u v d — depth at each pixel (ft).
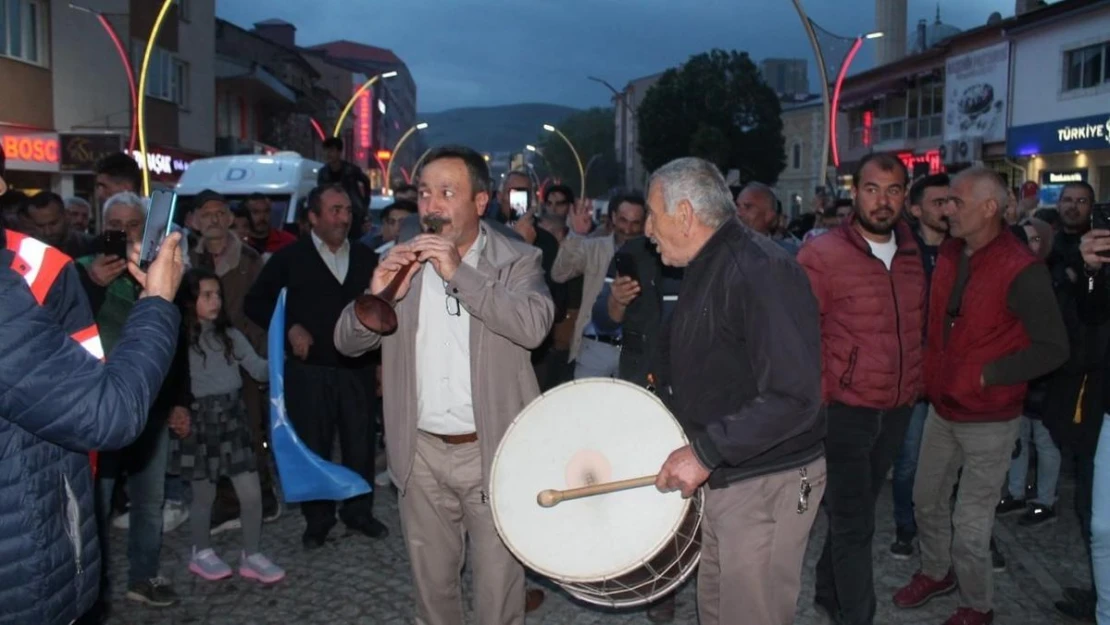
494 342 11.83
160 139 88.69
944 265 15.65
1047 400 17.12
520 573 12.39
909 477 18.99
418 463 12.32
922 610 16.70
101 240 16.08
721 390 10.70
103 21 68.44
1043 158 88.02
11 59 68.90
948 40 103.60
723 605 11.10
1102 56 79.97
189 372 16.84
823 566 16.03
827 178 70.28
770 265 10.39
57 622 7.98
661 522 10.68
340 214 19.11
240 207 29.68
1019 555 19.38
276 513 21.56
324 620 16.22
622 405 11.10
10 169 69.05
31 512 7.64
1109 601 13.05
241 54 143.64
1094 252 13.64
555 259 20.51
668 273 16.63
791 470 10.89
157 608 16.70
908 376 14.74
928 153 108.37
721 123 184.96
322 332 19.10
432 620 12.74
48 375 7.41
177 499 20.92
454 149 12.04
